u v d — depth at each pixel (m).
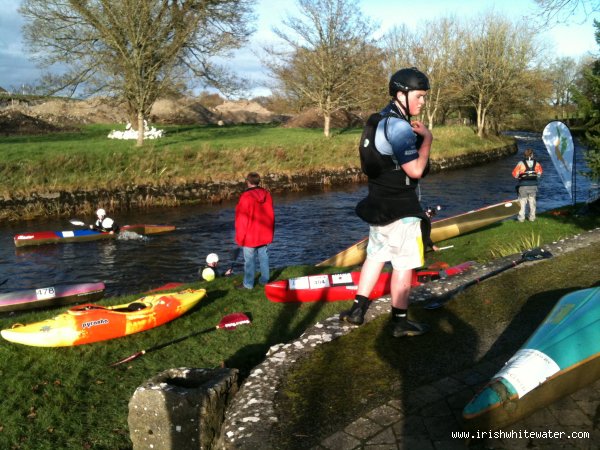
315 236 15.33
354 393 3.17
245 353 5.70
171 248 13.95
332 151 28.28
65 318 5.91
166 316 6.46
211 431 3.40
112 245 14.24
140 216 18.31
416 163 3.36
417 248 3.68
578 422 2.72
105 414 4.70
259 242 7.84
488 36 43.56
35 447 4.24
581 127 12.99
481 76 43.38
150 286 10.91
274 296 7.10
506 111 46.62
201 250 13.77
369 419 2.87
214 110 55.75
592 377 2.90
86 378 5.28
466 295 4.91
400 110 3.46
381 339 3.94
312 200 21.69
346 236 15.31
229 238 15.09
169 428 3.44
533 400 2.67
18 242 13.87
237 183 22.59
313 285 7.12
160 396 3.42
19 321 6.77
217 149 24.83
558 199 20.89
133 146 24.55
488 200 21.27
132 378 5.27
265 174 23.91
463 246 11.52
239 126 43.28
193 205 20.52
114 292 10.52
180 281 11.19
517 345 3.77
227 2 29.89
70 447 4.25
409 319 4.34
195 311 6.98
